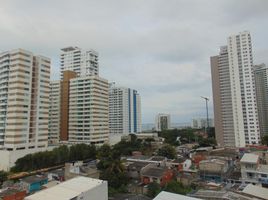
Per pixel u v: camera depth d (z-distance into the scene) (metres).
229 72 115.75
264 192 34.19
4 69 83.75
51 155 79.62
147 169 58.09
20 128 80.38
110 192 45.22
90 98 117.00
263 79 128.25
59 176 58.47
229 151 86.94
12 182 53.94
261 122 127.81
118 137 136.88
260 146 94.56
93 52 160.25
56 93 122.50
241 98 110.56
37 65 89.88
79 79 120.44
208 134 153.38
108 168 54.06
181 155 89.31
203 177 56.84
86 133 115.75
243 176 53.00
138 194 45.47
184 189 44.19
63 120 122.56
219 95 119.12
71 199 26.83
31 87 86.50
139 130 197.12
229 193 33.06
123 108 179.00
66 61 163.25
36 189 48.22
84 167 61.44
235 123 111.19
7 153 73.38
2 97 82.75
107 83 130.25
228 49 116.12
